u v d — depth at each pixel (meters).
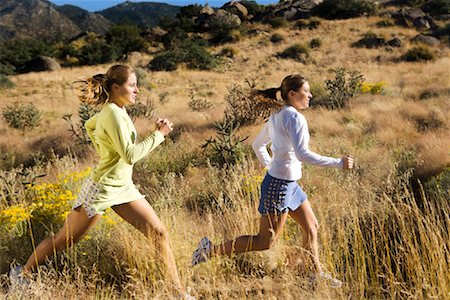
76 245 4.14
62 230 3.79
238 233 4.49
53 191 5.04
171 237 4.24
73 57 42.81
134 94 3.68
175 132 12.45
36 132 15.80
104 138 3.56
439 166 6.91
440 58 28.36
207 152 9.36
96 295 3.57
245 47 37.66
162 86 26.06
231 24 43.53
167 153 9.37
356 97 15.23
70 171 6.96
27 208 4.68
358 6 43.06
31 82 29.36
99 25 152.38
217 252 3.84
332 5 43.50
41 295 3.42
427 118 11.43
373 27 38.38
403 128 10.73
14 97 24.25
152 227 3.66
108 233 4.31
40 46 42.78
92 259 4.08
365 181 6.57
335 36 37.16
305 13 44.38
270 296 3.50
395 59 29.34
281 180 3.63
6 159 11.82
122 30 43.84
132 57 39.16
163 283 3.44
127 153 3.47
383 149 8.91
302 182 6.20
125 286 3.69
